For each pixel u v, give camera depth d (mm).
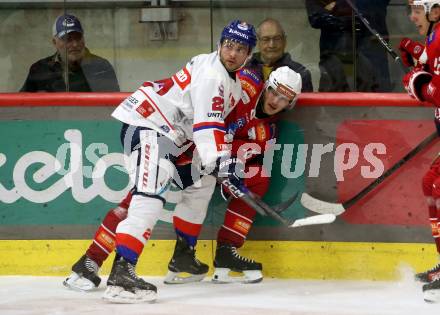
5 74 14305
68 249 13688
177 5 14039
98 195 13609
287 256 13500
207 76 11883
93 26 14109
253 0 13953
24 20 14125
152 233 13633
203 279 13508
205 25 14078
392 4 13758
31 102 13555
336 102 13258
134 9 14086
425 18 12445
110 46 14156
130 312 11453
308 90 13836
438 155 12625
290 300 12156
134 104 12359
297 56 13859
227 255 13180
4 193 13711
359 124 13273
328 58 13812
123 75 14211
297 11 13852
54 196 13672
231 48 11828
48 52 14180
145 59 14164
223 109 12031
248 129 12953
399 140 13211
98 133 13547
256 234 13523
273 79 12586
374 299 12203
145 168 12055
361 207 13328
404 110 13172
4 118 13625
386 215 13297
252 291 12711
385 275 13336
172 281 13203
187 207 13031
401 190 13250
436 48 11953
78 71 14180
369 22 13633
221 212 13523
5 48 14258
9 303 12047
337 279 13430
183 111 12234
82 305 11883
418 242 13258
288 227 13438
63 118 13562
